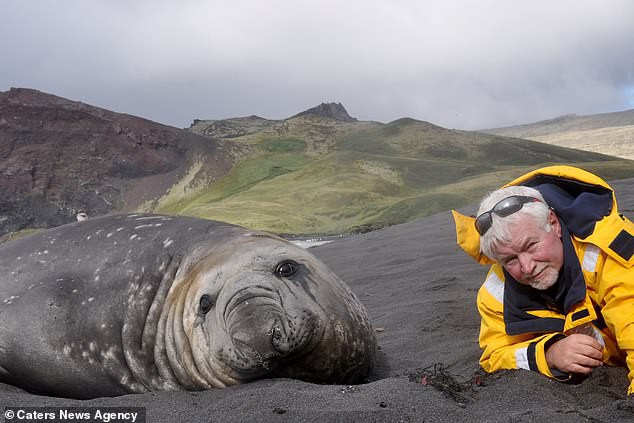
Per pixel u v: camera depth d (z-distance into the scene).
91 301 1.67
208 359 1.50
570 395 1.18
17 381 1.70
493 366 1.37
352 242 4.99
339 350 1.55
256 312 1.42
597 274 1.17
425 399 1.16
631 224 1.23
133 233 1.80
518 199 1.18
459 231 1.36
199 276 1.61
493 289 1.38
